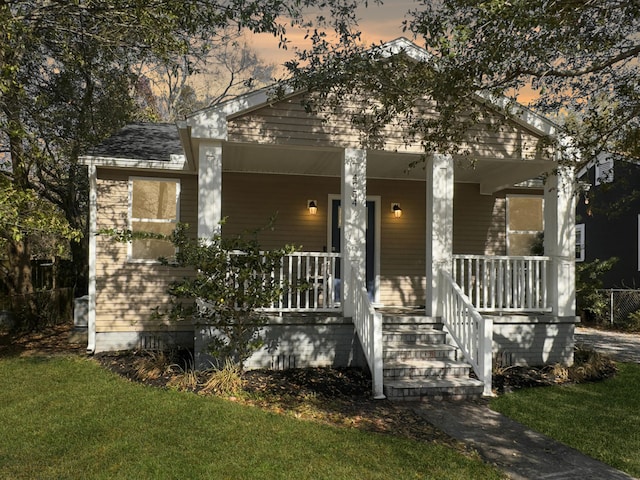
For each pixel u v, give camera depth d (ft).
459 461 15.47
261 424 18.21
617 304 50.70
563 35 20.40
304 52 23.00
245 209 36.19
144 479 13.94
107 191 33.40
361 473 14.44
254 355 26.37
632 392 23.90
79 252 51.37
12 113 29.43
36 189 49.11
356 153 27.78
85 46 36.52
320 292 35.86
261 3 23.93
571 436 17.92
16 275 43.73
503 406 21.53
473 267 39.09
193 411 19.47
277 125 27.12
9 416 19.06
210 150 26.55
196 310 24.93
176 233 24.00
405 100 23.12
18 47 28.66
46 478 13.98
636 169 52.75
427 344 27.20
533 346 28.89
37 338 37.65
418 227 38.42
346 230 27.53
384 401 22.24
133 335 32.83
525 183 38.68
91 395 21.75
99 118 46.19
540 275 31.96
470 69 20.59
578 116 28.02
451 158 28.66
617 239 56.39
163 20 27.71
